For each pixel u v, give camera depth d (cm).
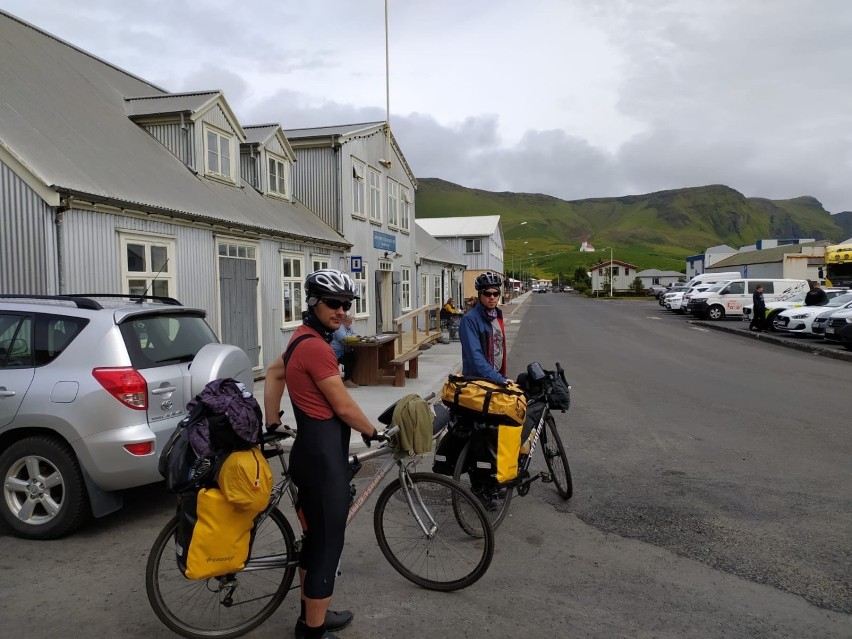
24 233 715
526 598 359
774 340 1928
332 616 324
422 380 1214
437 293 2989
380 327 1958
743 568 396
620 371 1307
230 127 1290
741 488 551
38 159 735
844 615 339
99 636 317
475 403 413
